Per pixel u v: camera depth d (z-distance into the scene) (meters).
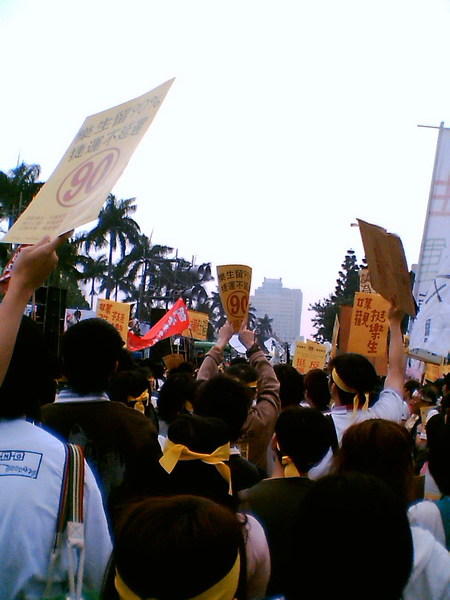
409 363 15.81
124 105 2.47
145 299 68.75
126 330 12.98
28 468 2.23
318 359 12.91
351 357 4.31
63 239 2.11
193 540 1.60
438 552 2.31
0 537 2.14
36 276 2.07
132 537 1.63
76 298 56.38
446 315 6.42
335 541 1.67
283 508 2.99
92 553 2.29
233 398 3.35
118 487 3.11
